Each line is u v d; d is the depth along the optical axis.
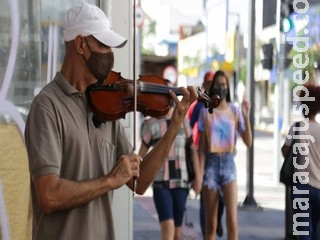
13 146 3.35
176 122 2.57
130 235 4.45
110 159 2.44
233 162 6.05
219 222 6.54
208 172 6.01
